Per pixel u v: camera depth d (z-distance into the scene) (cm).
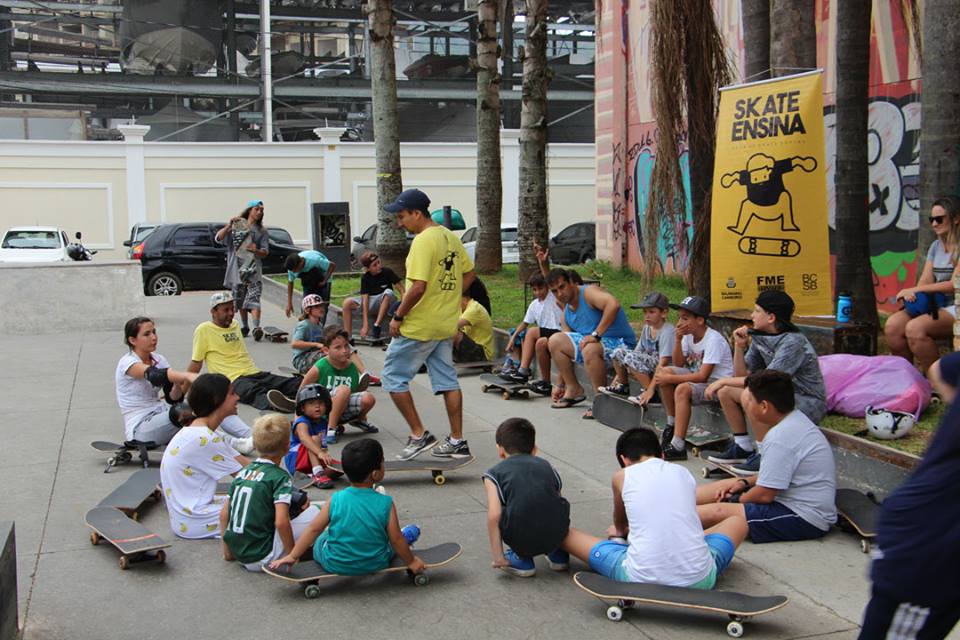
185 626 428
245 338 1289
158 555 496
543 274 966
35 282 1348
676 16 838
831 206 1191
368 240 2577
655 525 434
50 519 571
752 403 516
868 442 563
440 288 660
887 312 1135
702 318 677
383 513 457
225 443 547
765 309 604
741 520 487
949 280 688
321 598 457
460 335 1030
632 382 801
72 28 4206
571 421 805
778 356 595
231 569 492
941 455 308
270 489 478
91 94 3669
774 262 772
